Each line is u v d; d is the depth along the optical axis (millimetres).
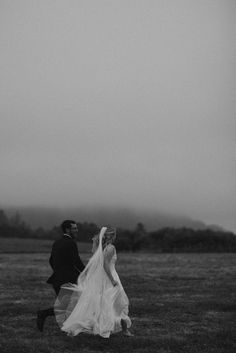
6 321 10516
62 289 8812
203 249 49562
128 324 8977
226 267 26281
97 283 8789
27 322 10352
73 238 9148
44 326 9984
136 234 55719
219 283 18094
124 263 29781
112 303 8734
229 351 8195
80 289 8797
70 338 8828
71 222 9086
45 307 12211
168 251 49750
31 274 21516
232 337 9148
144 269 24859
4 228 95375
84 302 8703
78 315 8664
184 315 11406
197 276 20891
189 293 15266
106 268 8805
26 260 31875
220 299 13852
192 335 9336
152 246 52312
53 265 9000
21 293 15086
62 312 8891
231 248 49375
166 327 10094
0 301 13375
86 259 30844
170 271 23578
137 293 15250
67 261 8906
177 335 9391
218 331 9656
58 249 8938
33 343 8547
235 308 12273
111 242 9070
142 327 10062
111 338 8805
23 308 11969
